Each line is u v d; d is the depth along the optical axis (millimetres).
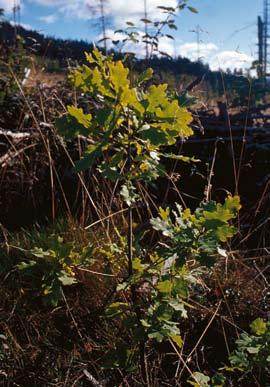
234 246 3895
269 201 4176
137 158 2049
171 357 2928
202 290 3217
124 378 2596
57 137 3814
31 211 4031
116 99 1918
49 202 4125
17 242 3357
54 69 4914
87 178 3994
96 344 2871
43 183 4145
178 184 4406
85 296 3080
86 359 2816
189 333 3072
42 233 3498
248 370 2373
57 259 2314
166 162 4453
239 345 2330
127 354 2377
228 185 4418
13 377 2670
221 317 2928
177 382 2666
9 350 2750
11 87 4305
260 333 2311
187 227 2047
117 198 3863
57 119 1996
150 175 2043
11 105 4289
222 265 3471
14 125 4305
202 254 2039
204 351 3018
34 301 3061
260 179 4398
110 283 3061
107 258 2613
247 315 3193
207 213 1994
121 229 3453
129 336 2814
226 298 3229
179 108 1906
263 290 3309
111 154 3812
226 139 4480
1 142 4098
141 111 1918
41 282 3043
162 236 3416
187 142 4477
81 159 1890
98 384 2592
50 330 2910
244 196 4363
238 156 4496
